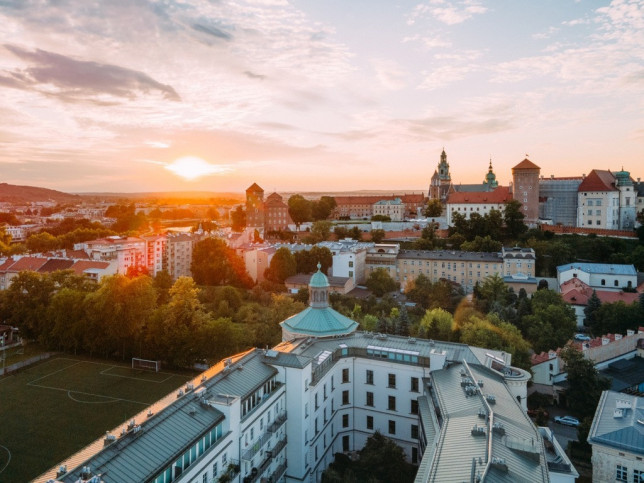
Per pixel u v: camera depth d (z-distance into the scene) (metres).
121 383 109.12
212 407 57.81
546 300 139.38
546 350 118.38
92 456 45.19
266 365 71.69
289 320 93.06
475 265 181.62
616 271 159.25
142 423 51.41
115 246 199.50
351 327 91.44
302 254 199.00
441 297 160.88
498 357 77.38
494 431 51.12
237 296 160.00
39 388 106.25
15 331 139.00
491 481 41.69
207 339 111.19
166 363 119.50
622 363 109.75
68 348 129.50
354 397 84.44
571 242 199.12
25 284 131.75
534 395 102.62
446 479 44.88
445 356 76.25
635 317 128.38
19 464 77.50
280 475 68.56
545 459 49.06
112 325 117.69
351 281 180.62
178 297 116.50
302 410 70.50
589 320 142.50
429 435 63.12
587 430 80.19
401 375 80.25
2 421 91.38
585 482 73.75
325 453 79.25
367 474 69.56
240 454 60.00
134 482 44.19
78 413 94.75
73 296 125.06
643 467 55.22
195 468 51.16
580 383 94.12
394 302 160.50
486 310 146.50
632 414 61.31
